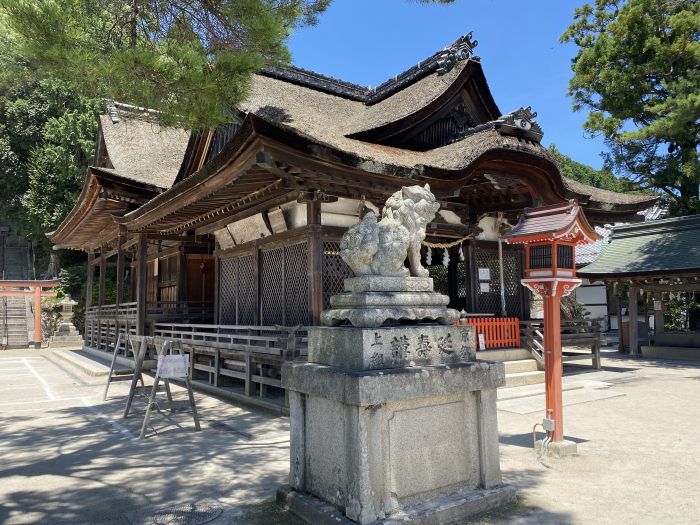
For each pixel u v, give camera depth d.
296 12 7.31
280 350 8.55
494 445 4.44
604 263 17.09
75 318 29.62
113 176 14.38
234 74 6.76
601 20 17.45
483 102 14.00
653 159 17.41
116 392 11.52
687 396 9.53
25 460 6.15
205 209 12.14
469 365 4.34
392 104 14.26
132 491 4.94
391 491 3.81
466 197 12.94
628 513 4.15
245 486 5.03
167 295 18.42
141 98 6.67
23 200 29.59
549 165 10.77
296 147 7.76
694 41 14.98
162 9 7.07
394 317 4.21
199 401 9.98
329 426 4.09
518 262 14.02
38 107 29.97
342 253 4.66
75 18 6.30
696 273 14.19
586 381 11.30
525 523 3.96
